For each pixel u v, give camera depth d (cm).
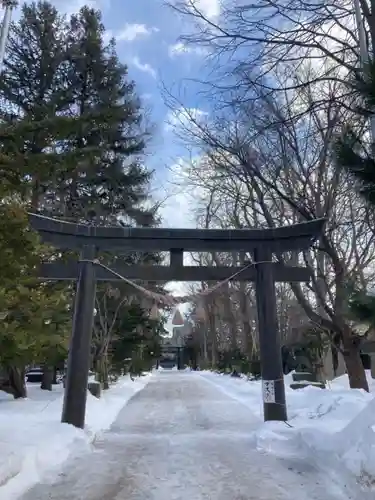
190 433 1020
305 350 2512
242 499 546
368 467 562
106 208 1975
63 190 1734
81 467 706
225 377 3212
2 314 681
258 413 1349
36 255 724
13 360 803
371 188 553
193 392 2242
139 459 762
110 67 2002
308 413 1116
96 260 1048
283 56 873
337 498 543
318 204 1404
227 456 782
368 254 2119
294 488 588
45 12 1942
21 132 730
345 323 1385
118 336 2370
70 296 1376
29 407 1302
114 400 1706
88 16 2061
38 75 1889
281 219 1596
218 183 2103
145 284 2020
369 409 701
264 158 1512
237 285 3294
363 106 681
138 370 3378
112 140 1859
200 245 1087
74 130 807
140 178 2073
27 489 582
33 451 694
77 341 999
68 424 938
